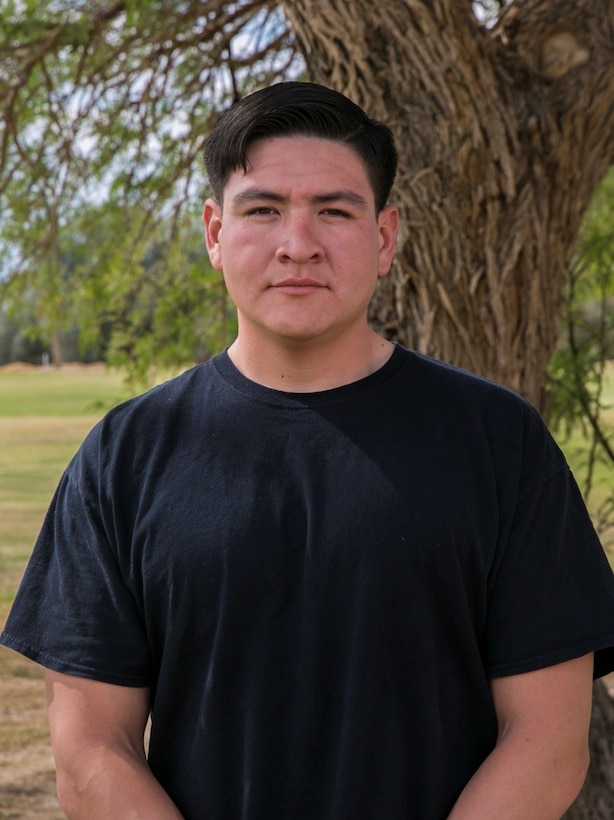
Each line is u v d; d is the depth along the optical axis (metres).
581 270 3.77
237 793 1.44
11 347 26.84
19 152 4.18
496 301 2.54
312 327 1.47
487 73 2.46
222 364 1.58
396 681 1.42
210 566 1.44
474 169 2.49
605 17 2.59
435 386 1.54
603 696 3.12
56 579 1.56
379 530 1.42
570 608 1.47
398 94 2.47
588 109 2.58
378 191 1.56
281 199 1.47
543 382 2.68
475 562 1.45
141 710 1.54
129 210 4.51
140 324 4.59
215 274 4.30
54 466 14.46
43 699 5.70
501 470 1.49
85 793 1.46
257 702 1.41
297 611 1.42
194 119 4.33
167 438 1.53
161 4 3.98
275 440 1.49
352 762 1.38
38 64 4.35
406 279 2.54
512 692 1.46
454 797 1.45
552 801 1.42
